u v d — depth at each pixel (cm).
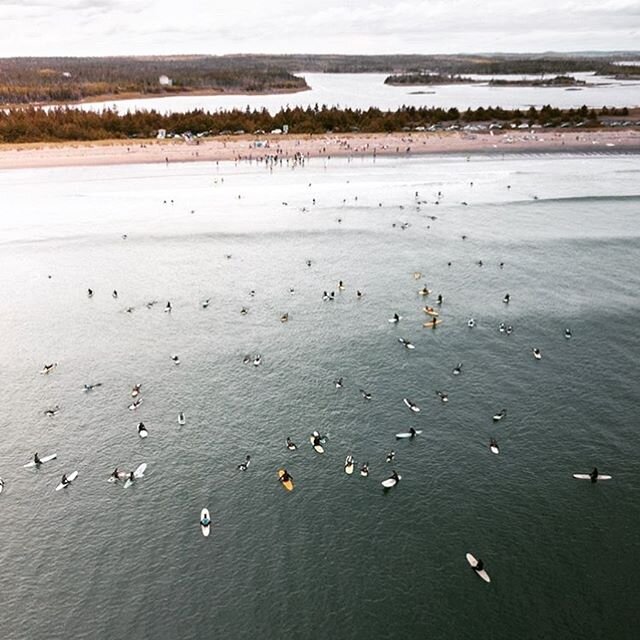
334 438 6388
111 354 8169
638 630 4331
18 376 7612
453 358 7925
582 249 12044
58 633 4375
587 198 15712
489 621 4409
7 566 4894
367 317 9175
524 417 6681
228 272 11138
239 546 5059
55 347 8362
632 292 9938
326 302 9756
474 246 12331
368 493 5616
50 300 9925
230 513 5403
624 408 6825
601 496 5544
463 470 5897
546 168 19350
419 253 12006
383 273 10981
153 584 4731
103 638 4331
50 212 14838
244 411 6875
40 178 18200
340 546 5056
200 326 8969
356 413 6806
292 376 7569
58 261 11675
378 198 16075
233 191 16938
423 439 6350
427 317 9119
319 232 13400
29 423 6688
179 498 5584
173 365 7869
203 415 6806
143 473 5903
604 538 5106
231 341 8494
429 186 17288
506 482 5731
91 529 5247
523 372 7562
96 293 10212
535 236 12875
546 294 9912
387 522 5291
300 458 6097
